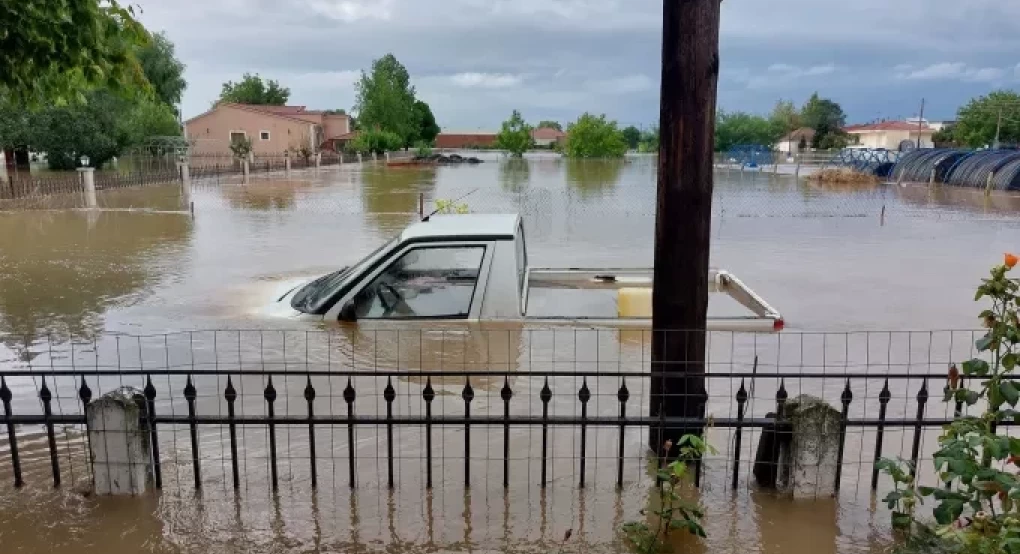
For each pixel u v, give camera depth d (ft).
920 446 14.66
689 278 13.39
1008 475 10.05
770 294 28.68
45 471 13.83
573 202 84.12
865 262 38.50
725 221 63.46
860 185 119.14
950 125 260.21
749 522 12.23
